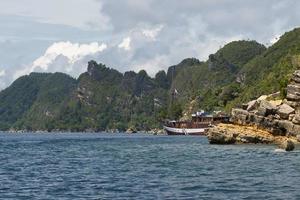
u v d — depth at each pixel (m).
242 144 121.50
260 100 126.38
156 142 166.38
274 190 42.94
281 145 99.25
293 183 47.56
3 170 66.19
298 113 118.19
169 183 48.53
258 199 38.25
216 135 125.75
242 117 124.31
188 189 44.16
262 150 99.12
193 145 132.88
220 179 51.34
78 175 58.03
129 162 76.44
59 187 47.06
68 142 180.00
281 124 119.00
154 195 40.84
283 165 66.88
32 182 51.53
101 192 43.16
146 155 93.69
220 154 90.50
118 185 47.66
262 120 121.00
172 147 125.19
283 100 128.50
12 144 163.62
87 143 167.00
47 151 116.00
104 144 155.38
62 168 68.19
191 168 64.31
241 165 67.62
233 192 42.03
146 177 54.38
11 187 47.56
